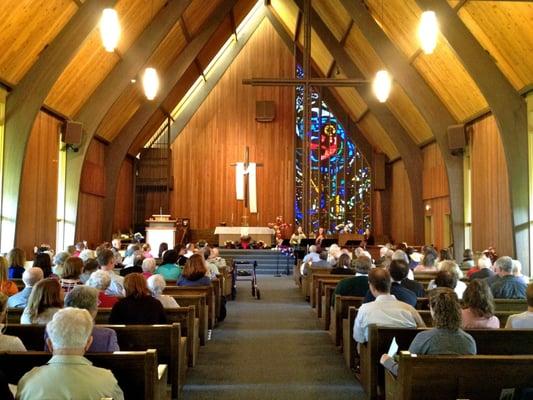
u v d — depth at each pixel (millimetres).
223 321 9594
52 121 13938
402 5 13508
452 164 15617
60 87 13141
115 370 3467
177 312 6070
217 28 17844
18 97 11664
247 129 24734
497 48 11805
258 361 6766
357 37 17453
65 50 11656
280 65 24781
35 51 11391
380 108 19250
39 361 3455
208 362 6688
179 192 24328
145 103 18125
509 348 4445
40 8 10406
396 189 22578
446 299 3867
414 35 14102
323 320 8953
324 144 24469
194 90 23859
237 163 24094
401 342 4902
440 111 15555
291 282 16281
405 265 5824
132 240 17750
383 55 15406
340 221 24172
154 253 17859
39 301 4398
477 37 12148
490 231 14094
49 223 14031
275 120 24828
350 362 6215
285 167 24688
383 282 5199
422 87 15453
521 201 12172
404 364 3539
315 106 24547
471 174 15312
